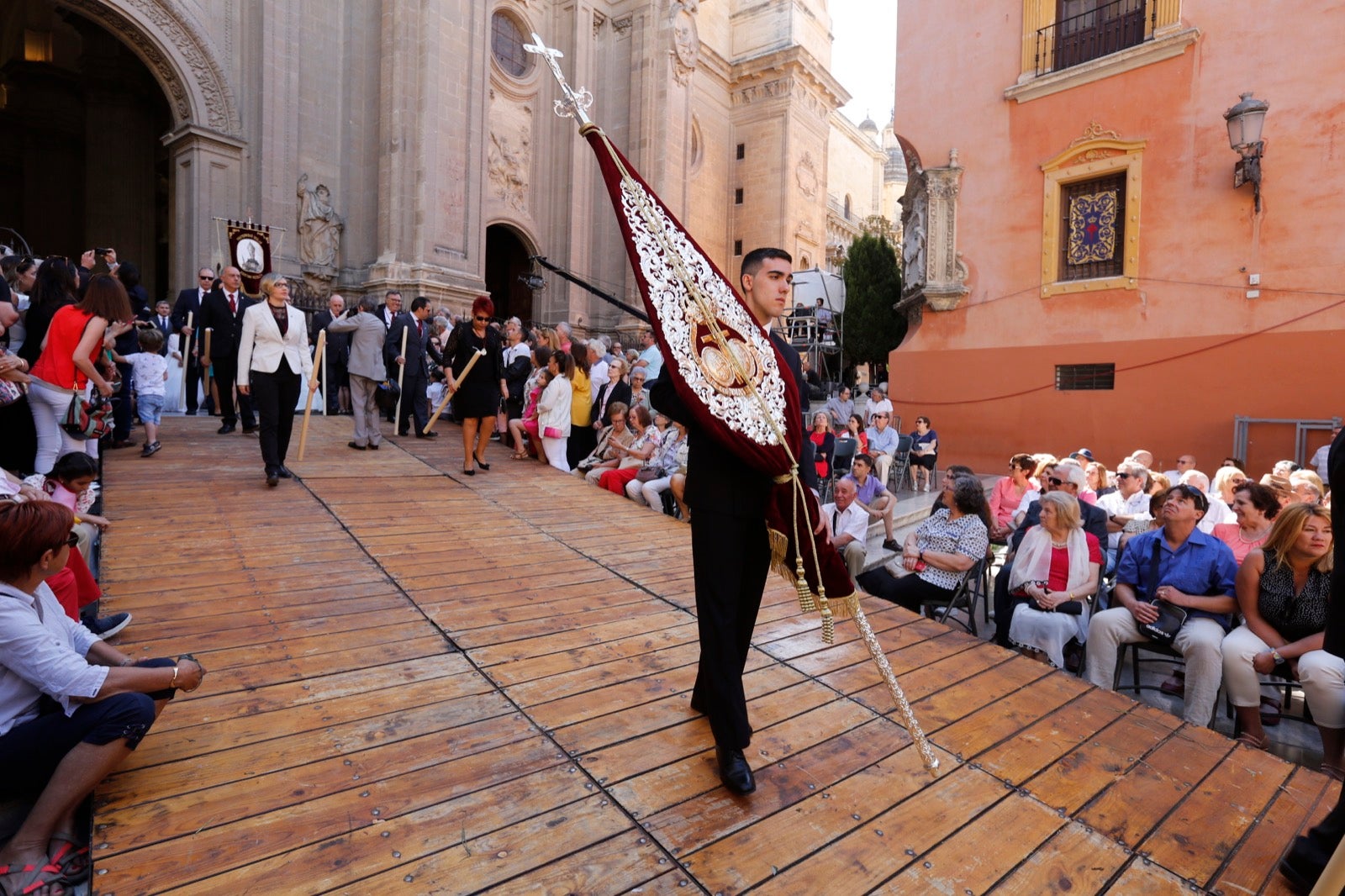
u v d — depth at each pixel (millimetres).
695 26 25953
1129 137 11086
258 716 2787
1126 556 4879
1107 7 11398
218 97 16484
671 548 5617
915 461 11328
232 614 3742
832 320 22641
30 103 21734
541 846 2172
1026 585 4992
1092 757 2930
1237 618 4664
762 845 2248
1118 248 11430
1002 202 12555
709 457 2402
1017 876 2211
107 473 6344
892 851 2271
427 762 2564
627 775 2553
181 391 10836
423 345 9938
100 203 21031
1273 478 6066
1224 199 10266
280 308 6379
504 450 9312
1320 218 9523
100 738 2109
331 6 18500
